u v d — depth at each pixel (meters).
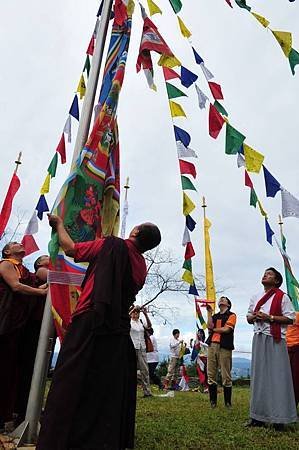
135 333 8.01
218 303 7.03
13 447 3.21
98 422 2.56
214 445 3.80
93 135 3.95
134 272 2.93
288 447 3.81
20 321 3.84
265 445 3.88
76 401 2.51
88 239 3.73
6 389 3.80
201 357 10.09
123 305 2.84
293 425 4.93
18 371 4.13
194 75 4.27
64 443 2.43
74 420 2.51
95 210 3.84
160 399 7.73
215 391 6.69
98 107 4.34
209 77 4.46
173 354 11.48
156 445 3.67
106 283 2.67
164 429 4.41
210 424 4.80
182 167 4.40
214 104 4.37
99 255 2.82
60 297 3.48
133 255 2.96
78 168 3.77
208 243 10.10
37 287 4.28
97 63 4.41
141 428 4.44
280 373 4.73
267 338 4.90
